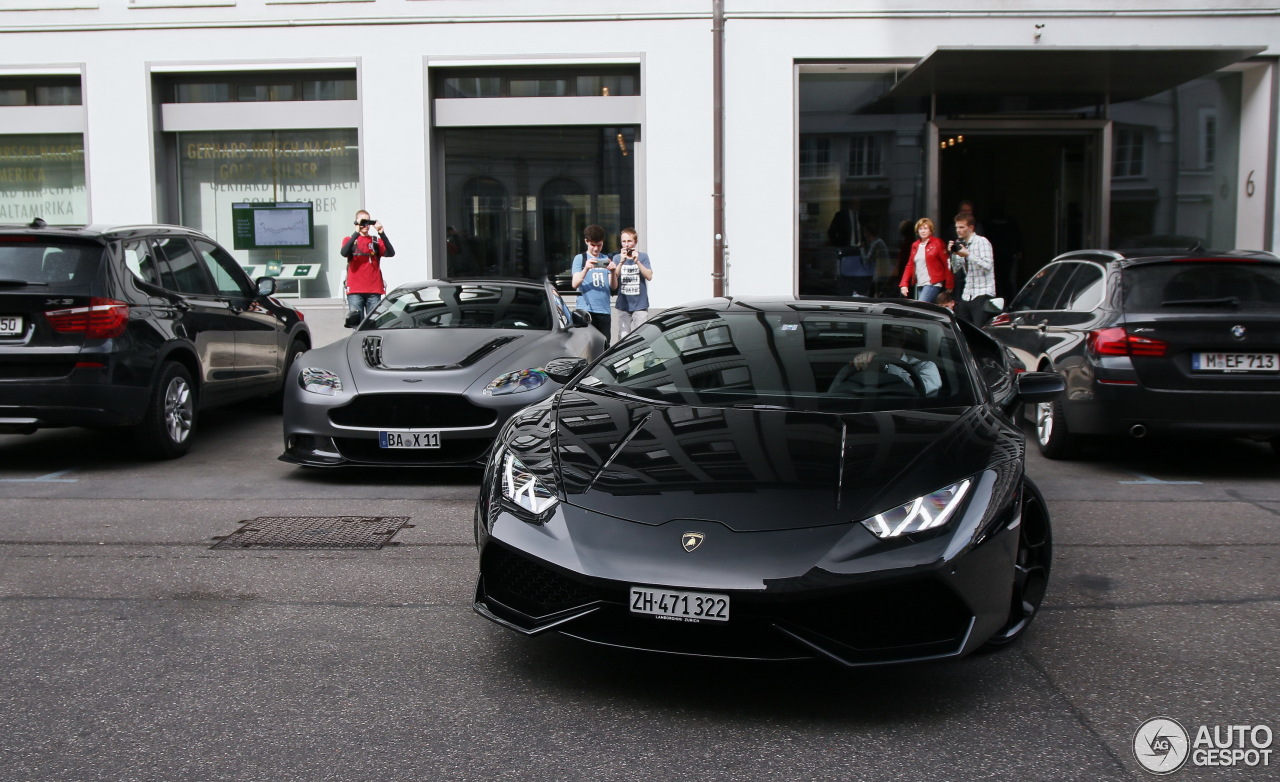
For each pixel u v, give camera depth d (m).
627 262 10.73
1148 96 13.01
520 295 7.78
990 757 2.81
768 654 2.98
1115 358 6.21
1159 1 12.36
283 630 3.77
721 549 3.00
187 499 5.82
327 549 4.81
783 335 4.49
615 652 3.56
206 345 7.38
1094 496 6.00
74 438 7.88
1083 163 13.16
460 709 3.10
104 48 12.52
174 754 2.81
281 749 2.84
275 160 12.88
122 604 4.05
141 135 12.62
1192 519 5.45
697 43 12.31
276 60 12.48
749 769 2.73
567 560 3.08
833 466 3.33
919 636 3.06
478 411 6.04
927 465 3.32
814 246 12.83
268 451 7.33
